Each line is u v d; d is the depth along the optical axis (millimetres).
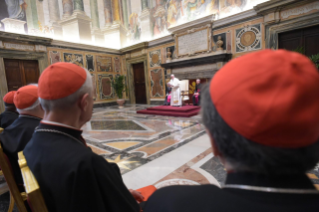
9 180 1231
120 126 6262
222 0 8633
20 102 1683
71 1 11172
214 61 8844
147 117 7617
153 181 2635
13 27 9102
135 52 12414
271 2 6879
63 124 928
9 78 8812
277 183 411
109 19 12852
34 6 9789
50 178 809
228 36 8492
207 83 542
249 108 381
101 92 12367
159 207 519
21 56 8969
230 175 482
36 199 767
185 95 9180
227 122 425
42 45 9570
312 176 2502
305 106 365
